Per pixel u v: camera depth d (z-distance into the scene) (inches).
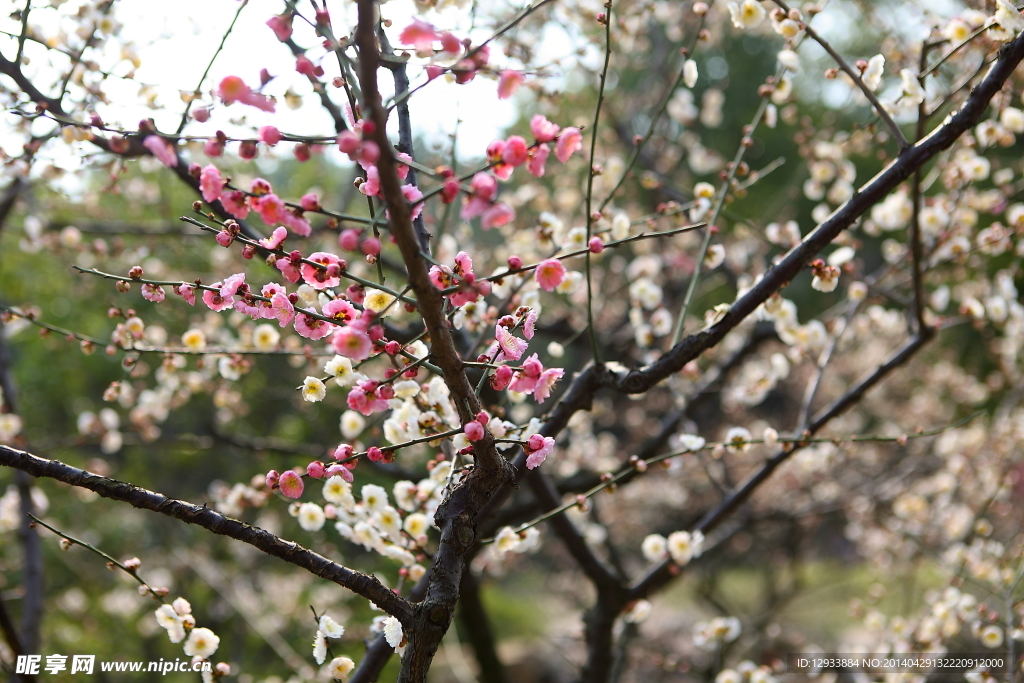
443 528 57.4
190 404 226.4
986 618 109.5
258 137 46.1
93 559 232.8
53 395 226.2
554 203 160.2
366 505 77.7
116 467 251.4
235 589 229.1
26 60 84.5
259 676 207.2
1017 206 110.9
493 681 170.7
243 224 88.9
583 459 173.8
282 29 47.6
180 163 87.9
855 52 252.8
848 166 127.8
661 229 129.5
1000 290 130.3
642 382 76.2
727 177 94.8
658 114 91.0
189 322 189.8
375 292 55.1
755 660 222.4
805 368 255.4
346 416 91.6
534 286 98.0
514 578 377.1
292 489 52.9
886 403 258.7
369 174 51.9
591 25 146.3
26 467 57.1
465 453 55.1
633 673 223.8
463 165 132.6
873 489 206.5
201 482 264.7
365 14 39.1
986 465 161.0
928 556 158.9
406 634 56.2
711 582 258.5
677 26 197.0
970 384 223.0
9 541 179.5
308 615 223.3
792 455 113.8
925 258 118.3
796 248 76.2
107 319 215.6
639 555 288.5
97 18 82.3
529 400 157.3
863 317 153.4
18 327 139.9
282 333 143.6
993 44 91.7
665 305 185.5
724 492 122.8
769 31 141.0
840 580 280.1
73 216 182.7
